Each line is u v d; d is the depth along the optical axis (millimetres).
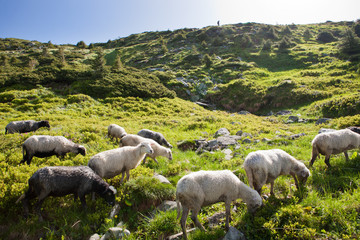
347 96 22453
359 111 19594
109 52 74312
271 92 30484
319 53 45125
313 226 4605
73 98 23047
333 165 7871
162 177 7426
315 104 24500
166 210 5621
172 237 4930
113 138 12312
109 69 34625
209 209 6051
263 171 6004
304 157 9016
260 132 15867
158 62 55812
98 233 5062
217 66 45469
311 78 33062
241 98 31781
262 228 4750
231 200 5383
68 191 5605
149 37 87000
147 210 5895
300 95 27531
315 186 6617
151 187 6168
